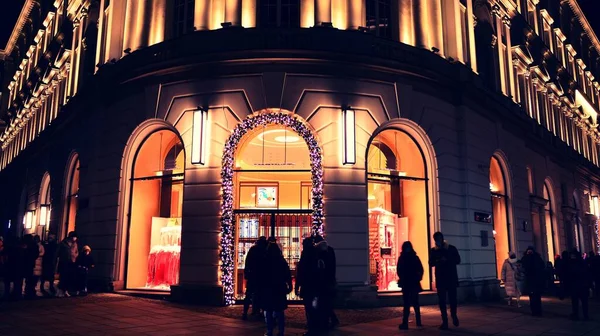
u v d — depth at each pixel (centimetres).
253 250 1041
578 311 1325
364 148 1426
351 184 1391
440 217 1536
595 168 3425
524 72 2422
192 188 1409
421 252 1534
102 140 1688
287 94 1406
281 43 1420
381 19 1633
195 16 1555
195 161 1391
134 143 1582
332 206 1366
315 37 1430
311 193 1427
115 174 1589
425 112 1555
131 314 1151
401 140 1573
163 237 1531
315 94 1414
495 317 1234
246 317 1125
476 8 2058
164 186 1555
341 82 1432
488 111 1864
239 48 1407
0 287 1688
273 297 877
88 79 1817
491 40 2066
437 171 1562
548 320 1194
